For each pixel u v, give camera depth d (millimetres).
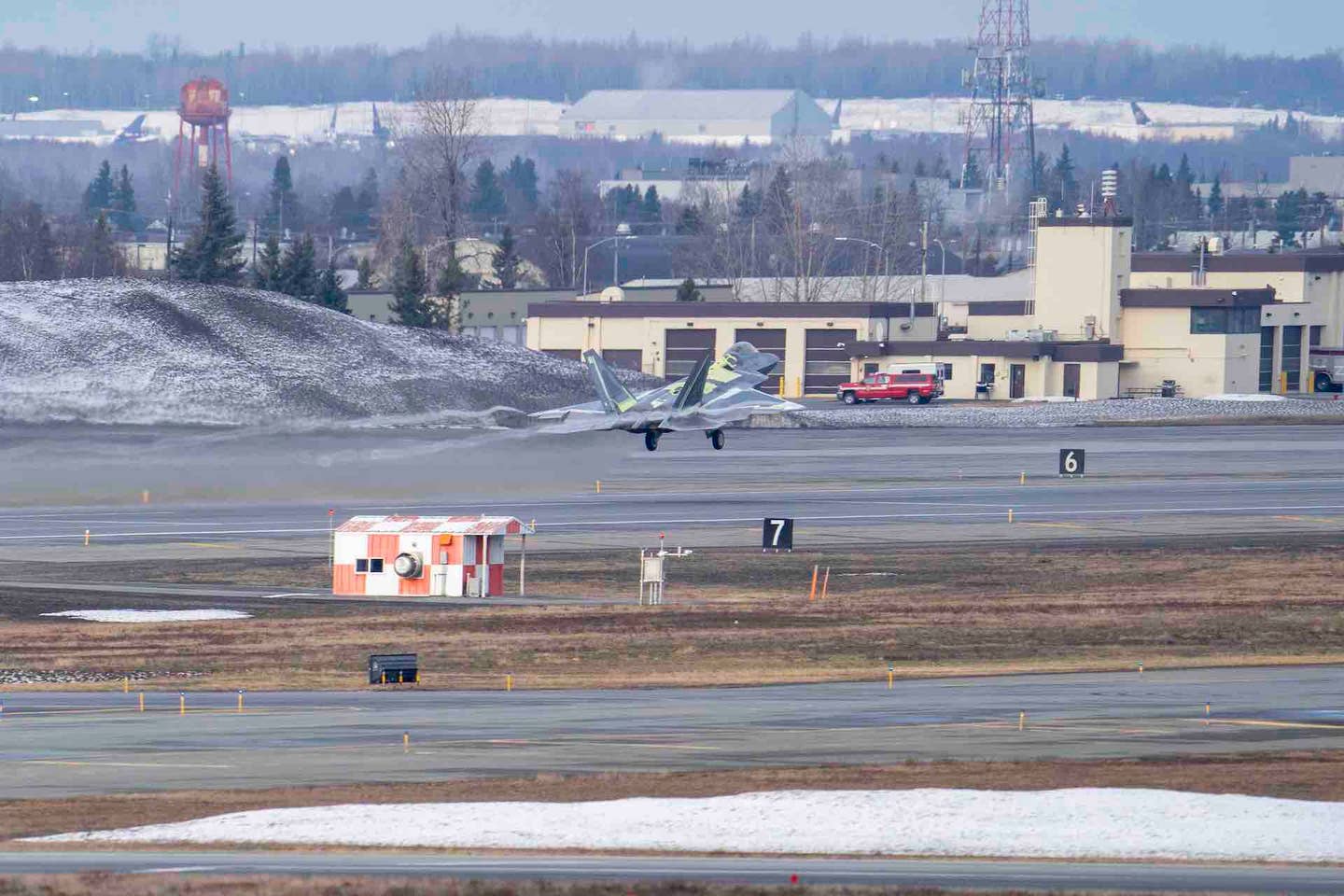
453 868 127000
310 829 138750
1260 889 121000
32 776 159125
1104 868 127812
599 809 144000
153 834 137250
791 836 136250
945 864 129000
